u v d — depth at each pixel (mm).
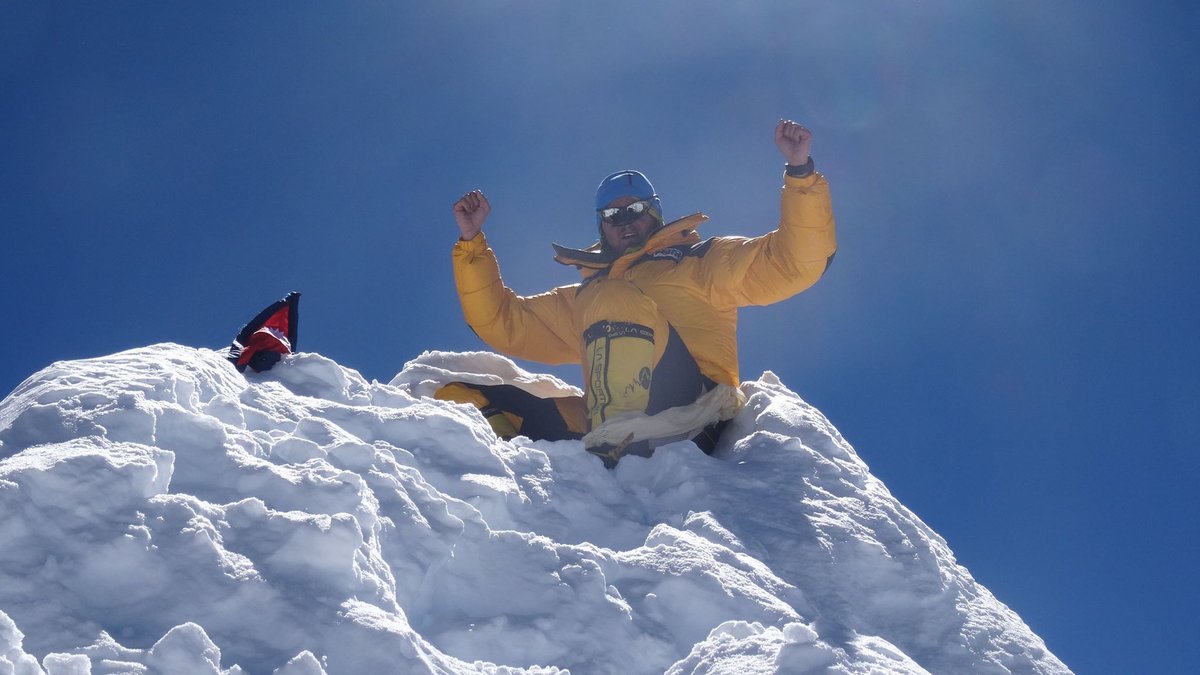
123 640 2516
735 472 4324
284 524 2906
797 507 4070
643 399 4750
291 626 2637
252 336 4730
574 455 4289
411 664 2613
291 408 4012
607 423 4633
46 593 2586
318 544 2854
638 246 5695
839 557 3793
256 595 2695
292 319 5086
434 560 3191
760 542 3840
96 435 3143
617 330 4781
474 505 3682
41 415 3234
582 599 3207
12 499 2756
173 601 2648
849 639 3314
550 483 4055
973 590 3977
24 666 2227
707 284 5328
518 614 3137
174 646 2436
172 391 3607
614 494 4184
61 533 2734
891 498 4414
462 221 5848
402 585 3066
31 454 3002
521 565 3295
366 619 2695
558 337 5961
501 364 5613
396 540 3191
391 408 4184
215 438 3330
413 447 3955
